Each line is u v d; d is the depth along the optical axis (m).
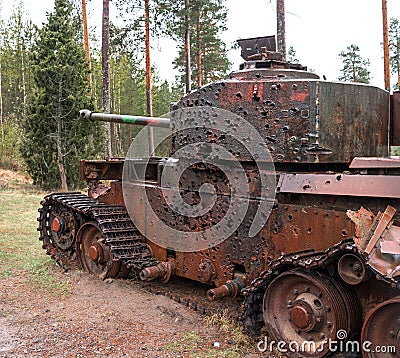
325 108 6.22
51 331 6.50
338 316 5.20
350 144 6.49
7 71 43.62
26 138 23.23
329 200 5.67
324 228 5.62
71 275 8.96
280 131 6.33
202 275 7.12
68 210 9.68
